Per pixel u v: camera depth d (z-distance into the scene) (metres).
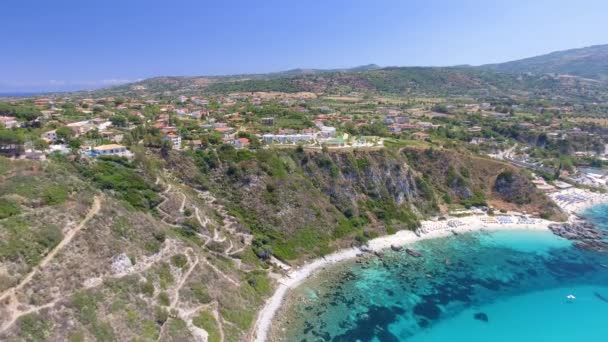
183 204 89.75
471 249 110.00
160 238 68.50
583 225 127.25
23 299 46.28
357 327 72.44
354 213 116.00
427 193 133.88
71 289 51.03
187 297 64.12
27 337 43.75
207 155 109.88
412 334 71.31
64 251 53.78
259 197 104.31
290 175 114.12
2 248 48.62
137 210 73.88
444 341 69.81
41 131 108.44
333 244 103.44
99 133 116.06
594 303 83.44
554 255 106.94
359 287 87.25
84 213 61.09
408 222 120.44
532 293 87.12
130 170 90.50
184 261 69.38
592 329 74.25
